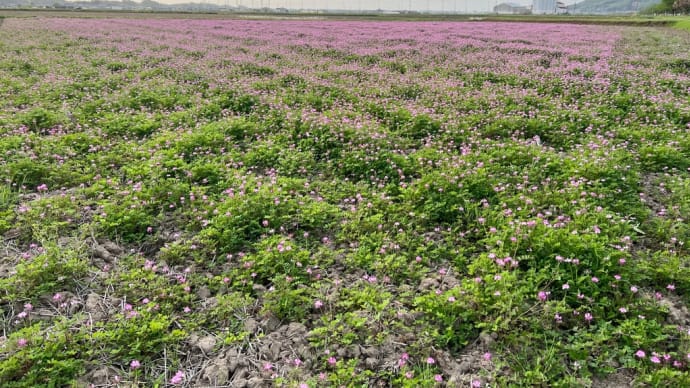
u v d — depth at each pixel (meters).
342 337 3.83
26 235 5.21
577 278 4.27
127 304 4.16
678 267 4.48
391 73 16.36
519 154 7.58
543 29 34.94
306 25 39.06
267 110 11.09
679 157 7.45
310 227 5.71
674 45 22.39
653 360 3.36
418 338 3.85
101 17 49.22
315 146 8.53
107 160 7.47
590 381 3.29
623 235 5.27
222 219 5.47
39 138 8.11
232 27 36.12
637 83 13.61
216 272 4.86
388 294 4.29
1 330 3.84
